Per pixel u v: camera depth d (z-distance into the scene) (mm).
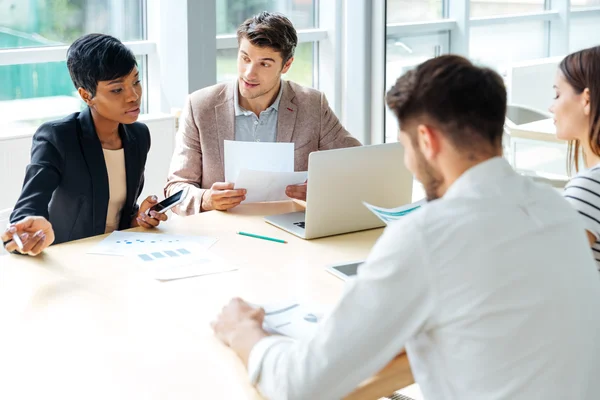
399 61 4434
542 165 3801
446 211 1161
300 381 1205
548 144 3762
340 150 2131
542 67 3801
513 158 3914
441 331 1153
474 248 1130
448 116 1173
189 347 1486
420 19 4273
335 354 1182
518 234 1144
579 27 3672
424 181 1251
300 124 2705
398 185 2279
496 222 1146
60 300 1710
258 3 4242
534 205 1190
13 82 3443
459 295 1124
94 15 3654
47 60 3504
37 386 1342
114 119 2305
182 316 1629
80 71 2240
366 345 1173
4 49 3391
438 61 1213
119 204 2438
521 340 1113
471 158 1196
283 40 2512
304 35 4449
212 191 2424
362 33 4445
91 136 2305
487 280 1119
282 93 2701
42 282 1814
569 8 3691
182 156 2658
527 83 3863
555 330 1121
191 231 2213
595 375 1157
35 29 3473
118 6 3732
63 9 3539
